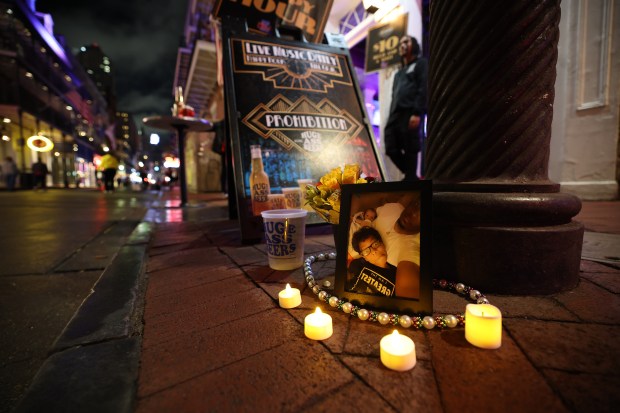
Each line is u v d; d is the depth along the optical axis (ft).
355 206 4.25
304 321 3.53
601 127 13.65
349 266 4.12
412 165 13.03
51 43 87.56
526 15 3.90
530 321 3.34
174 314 4.08
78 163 124.16
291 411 2.29
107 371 2.93
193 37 47.06
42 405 2.48
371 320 3.58
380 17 16.85
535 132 4.13
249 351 3.11
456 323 3.30
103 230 12.01
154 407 2.40
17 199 31.73
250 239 7.88
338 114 9.61
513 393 2.34
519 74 4.01
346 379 2.62
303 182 8.60
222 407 2.37
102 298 4.87
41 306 5.09
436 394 2.39
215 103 44.91
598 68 13.52
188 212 16.48
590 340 2.95
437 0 4.67
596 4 13.35
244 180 8.20
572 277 4.09
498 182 4.15
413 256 3.68
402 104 12.82
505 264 3.97
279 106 8.98
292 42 9.82
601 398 2.24
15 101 69.82
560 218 4.03
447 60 4.48
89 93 134.10
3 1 66.90
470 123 4.31
